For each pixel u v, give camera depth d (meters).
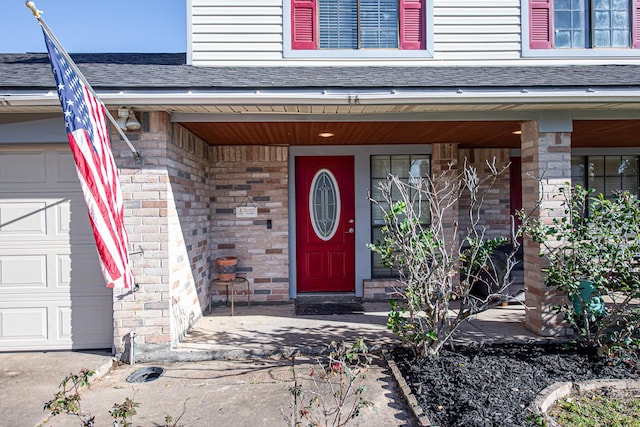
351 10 6.03
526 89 4.56
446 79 4.96
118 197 3.98
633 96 4.59
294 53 5.89
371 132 6.14
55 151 4.97
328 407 3.64
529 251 5.46
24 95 4.21
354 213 7.59
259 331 5.60
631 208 4.36
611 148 8.23
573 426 3.29
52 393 3.95
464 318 4.40
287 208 7.30
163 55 6.86
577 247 4.59
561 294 5.21
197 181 6.36
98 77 4.83
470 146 7.70
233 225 7.23
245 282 7.18
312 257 7.61
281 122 5.26
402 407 3.62
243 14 5.88
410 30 6.04
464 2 6.00
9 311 4.95
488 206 7.85
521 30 6.01
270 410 3.63
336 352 3.89
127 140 4.45
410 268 4.29
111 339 4.99
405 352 4.72
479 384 3.80
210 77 5.02
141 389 4.07
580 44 6.10
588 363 4.29
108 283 3.56
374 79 4.94
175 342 5.04
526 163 5.51
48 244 4.98
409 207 4.39
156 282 4.83
